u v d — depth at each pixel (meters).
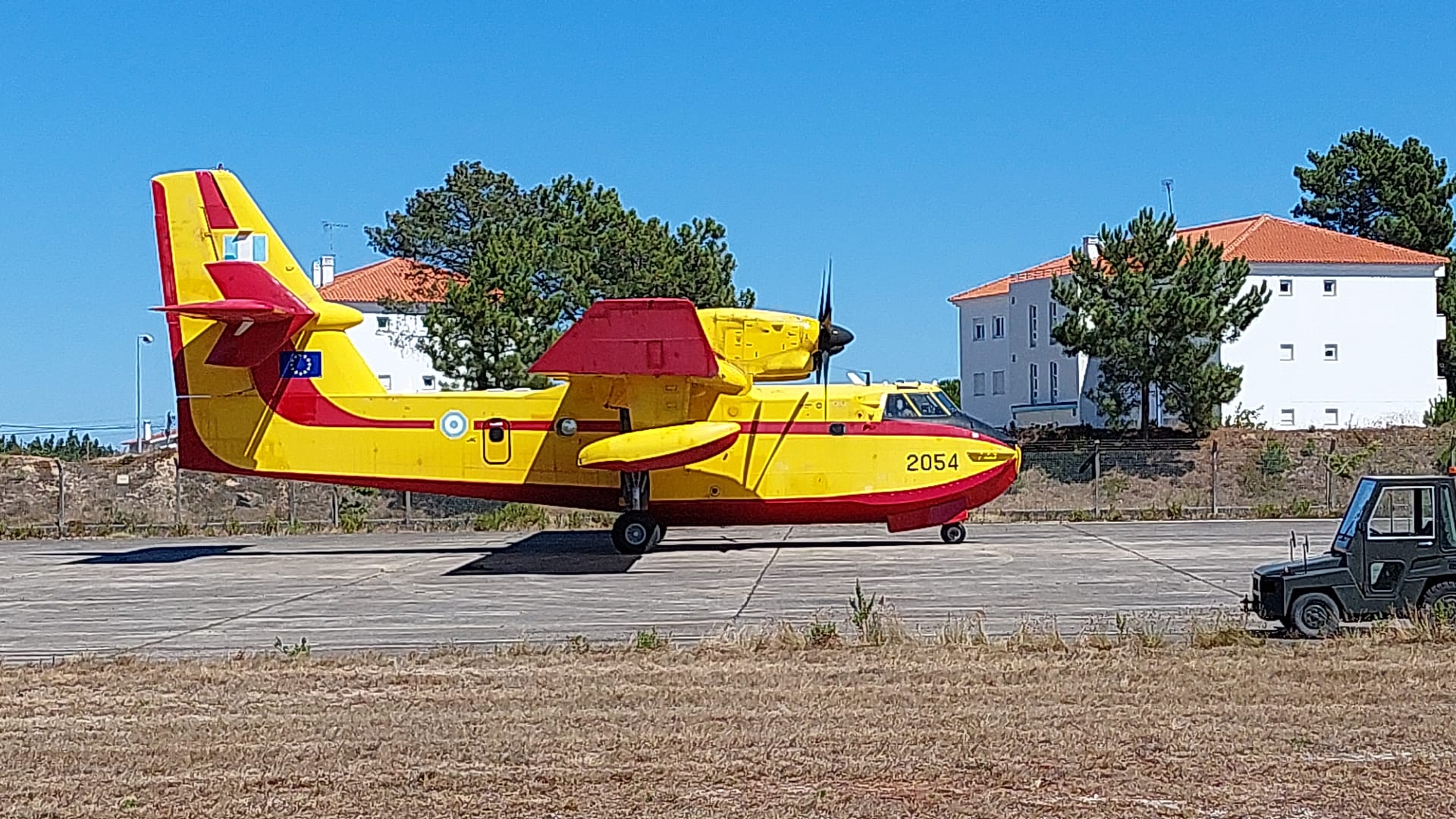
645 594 19.61
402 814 7.90
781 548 26.84
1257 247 55.38
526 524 35.12
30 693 12.02
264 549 29.41
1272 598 13.95
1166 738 9.41
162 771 8.90
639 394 24.69
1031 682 11.71
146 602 19.67
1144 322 44.84
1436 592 13.75
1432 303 54.78
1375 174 70.62
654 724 10.14
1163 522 33.81
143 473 43.59
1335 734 9.43
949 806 7.92
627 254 43.38
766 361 25.69
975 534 29.91
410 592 20.47
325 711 11.00
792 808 7.89
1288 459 44.41
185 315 23.97
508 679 12.38
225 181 26.20
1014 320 61.34
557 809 7.96
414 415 26.38
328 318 26.23
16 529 34.56
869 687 11.59
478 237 47.91
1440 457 43.03
